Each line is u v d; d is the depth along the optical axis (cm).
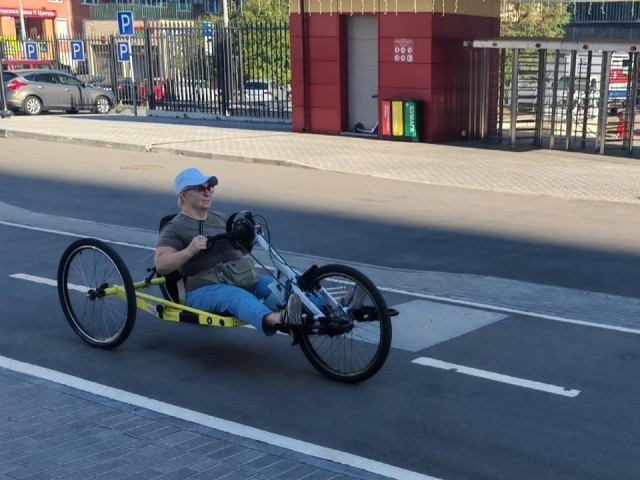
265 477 449
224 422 527
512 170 1677
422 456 482
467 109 2188
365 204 1330
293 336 612
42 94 3077
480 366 630
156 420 528
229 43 2748
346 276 583
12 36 5197
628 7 4034
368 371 584
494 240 1084
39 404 552
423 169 1680
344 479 448
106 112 3238
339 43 2228
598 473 463
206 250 614
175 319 641
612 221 1213
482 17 2208
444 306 788
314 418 536
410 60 2108
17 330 717
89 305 704
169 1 6500
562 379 604
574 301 809
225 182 1545
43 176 1609
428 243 1066
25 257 980
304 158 1803
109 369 626
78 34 5772
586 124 2038
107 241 1067
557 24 3766
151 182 1545
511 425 526
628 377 607
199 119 2797
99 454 476
